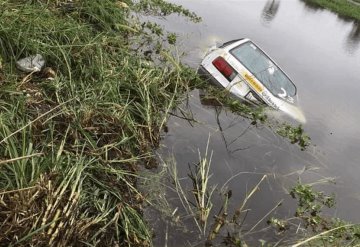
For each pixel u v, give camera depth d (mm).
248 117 6895
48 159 3859
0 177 3545
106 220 3859
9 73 5117
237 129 6449
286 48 12602
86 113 4922
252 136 6383
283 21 16547
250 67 7203
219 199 4805
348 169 6316
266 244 4340
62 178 3803
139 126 5555
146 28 9891
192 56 8836
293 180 5605
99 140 4855
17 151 3922
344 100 9391
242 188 5113
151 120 5738
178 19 11750
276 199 5113
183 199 4629
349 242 4801
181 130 5988
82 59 6164
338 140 7195
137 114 5734
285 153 6219
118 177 4355
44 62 5684
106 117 5172
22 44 5633
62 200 3568
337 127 7719
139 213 4195
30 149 3768
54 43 6129
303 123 7348
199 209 4461
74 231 3467
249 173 5461
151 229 4074
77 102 5184
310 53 12852
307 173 5883
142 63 6988
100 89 5555
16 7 6379
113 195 4152
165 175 4922
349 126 7934
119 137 5043
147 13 11438
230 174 5316
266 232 4527
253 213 4758
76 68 5918
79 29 6668
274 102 7168
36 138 4266
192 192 4770
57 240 3332
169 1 13695
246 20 14508
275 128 6801
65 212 3447
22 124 4227
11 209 3275
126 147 5031
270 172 5609
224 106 6988
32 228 3223
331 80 10703
